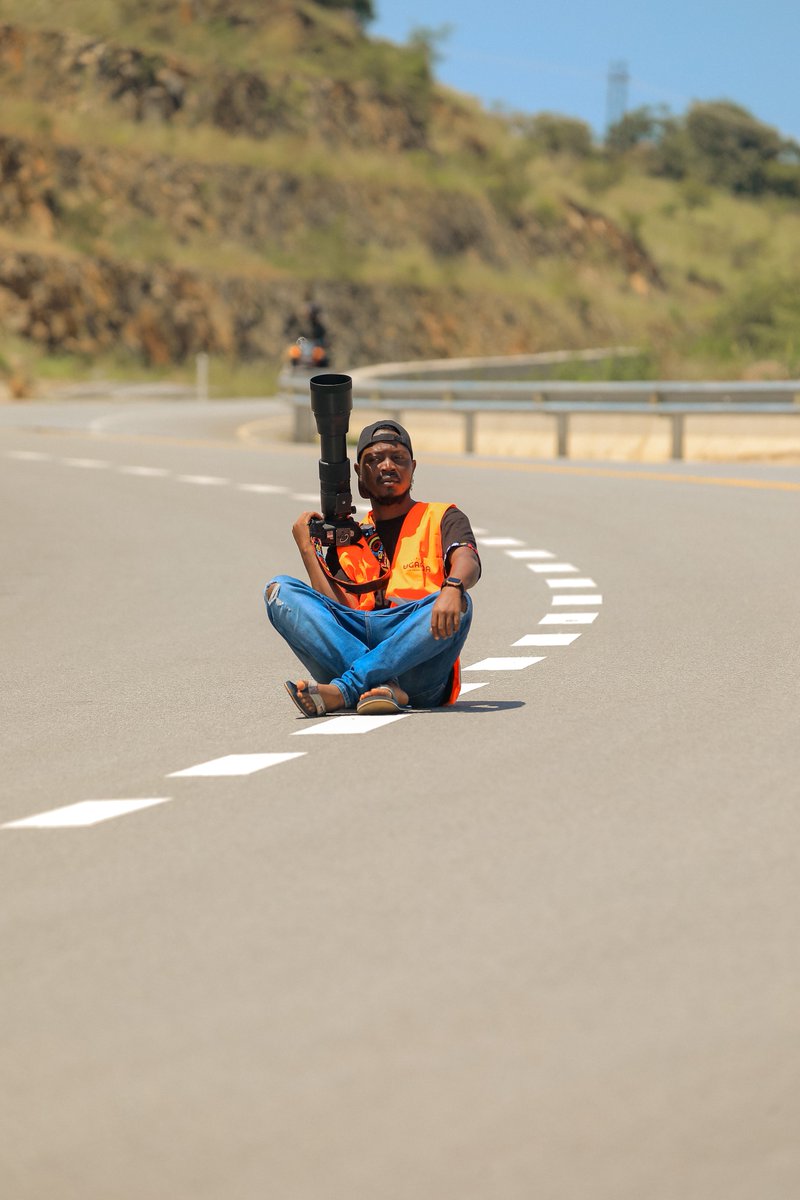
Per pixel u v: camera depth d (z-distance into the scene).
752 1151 8.30
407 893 12.56
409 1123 8.64
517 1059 9.42
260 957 11.22
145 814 15.27
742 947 11.23
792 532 39.91
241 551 38.88
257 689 22.25
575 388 68.56
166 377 145.50
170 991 10.62
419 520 19.97
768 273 144.00
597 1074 9.21
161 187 166.75
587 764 16.78
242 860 13.59
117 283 151.38
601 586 31.55
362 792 15.85
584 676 22.08
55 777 17.16
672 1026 9.88
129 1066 9.47
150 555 38.53
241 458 66.44
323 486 19.83
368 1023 10.00
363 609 19.97
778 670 22.08
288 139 187.00
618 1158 8.23
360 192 183.75
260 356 157.38
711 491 51.06
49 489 54.25
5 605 31.70
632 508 46.38
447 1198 7.86
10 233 151.50
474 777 16.33
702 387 64.12
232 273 160.12
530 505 47.66
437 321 175.00
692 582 31.75
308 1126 8.64
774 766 16.50
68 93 177.25
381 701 19.52
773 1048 9.55
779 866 13.09
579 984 10.58
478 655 24.17
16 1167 8.30
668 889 12.53
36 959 11.30
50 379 135.38
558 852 13.59
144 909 12.34
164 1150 8.42
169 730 19.52
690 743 17.64
